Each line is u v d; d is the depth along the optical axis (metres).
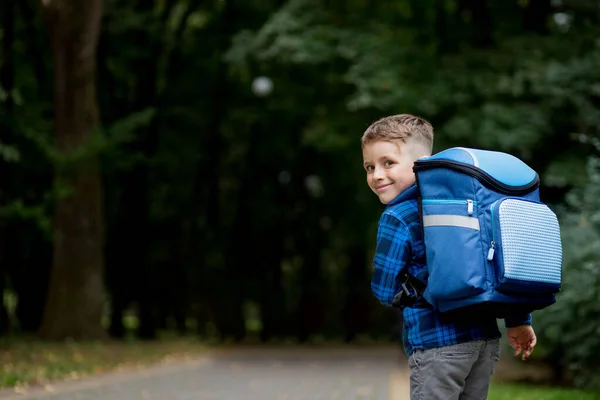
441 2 23.91
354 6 24.80
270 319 37.47
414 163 4.34
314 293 36.75
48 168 25.62
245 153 36.31
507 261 4.06
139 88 31.34
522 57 21.64
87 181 26.42
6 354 18.42
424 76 22.17
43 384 13.99
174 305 36.25
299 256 38.06
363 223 37.75
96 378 15.45
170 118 32.81
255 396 13.16
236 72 28.25
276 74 27.55
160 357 20.56
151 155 31.89
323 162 36.56
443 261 4.14
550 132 20.70
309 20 24.62
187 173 35.31
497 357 4.44
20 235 29.83
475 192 4.16
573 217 13.77
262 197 37.66
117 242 33.22
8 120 22.02
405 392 13.70
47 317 26.25
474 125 20.83
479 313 4.17
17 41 28.62
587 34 21.61
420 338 4.32
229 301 37.25
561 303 12.78
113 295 33.44
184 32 33.16
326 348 30.02
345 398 12.80
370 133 4.58
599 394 11.71
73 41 25.66
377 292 4.45
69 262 26.27
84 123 25.77
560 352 13.95
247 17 32.72
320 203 38.03
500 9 23.25
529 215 4.18
